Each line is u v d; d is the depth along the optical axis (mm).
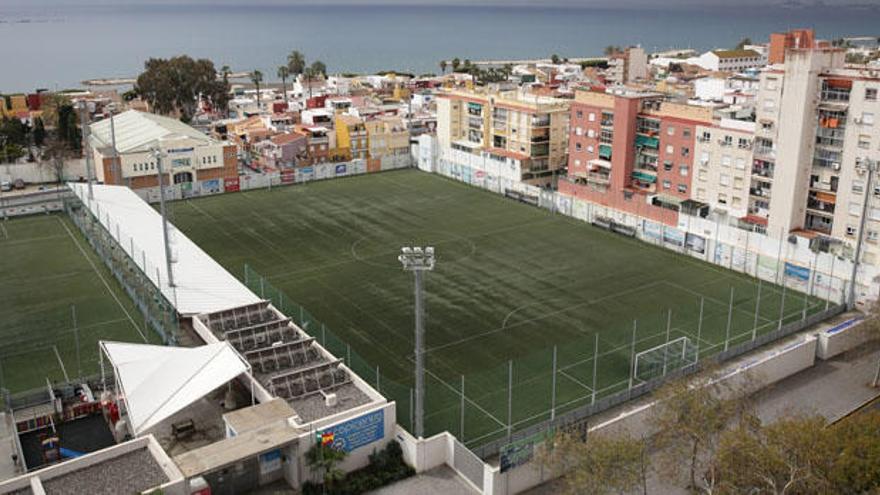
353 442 48625
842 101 85062
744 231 88250
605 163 115875
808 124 87812
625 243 98938
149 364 54062
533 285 83688
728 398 49844
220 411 55625
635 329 71312
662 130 106375
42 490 40719
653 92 121375
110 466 43812
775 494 38312
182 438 52375
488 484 46062
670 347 67125
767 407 57375
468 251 95625
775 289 82875
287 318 64188
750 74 188625
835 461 39281
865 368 63562
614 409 57156
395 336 70812
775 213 92500
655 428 50750
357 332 71562
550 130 126750
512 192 121062
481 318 74688
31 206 112562
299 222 108812
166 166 123000
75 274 86938
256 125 157500
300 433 46844
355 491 47000
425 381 62094
